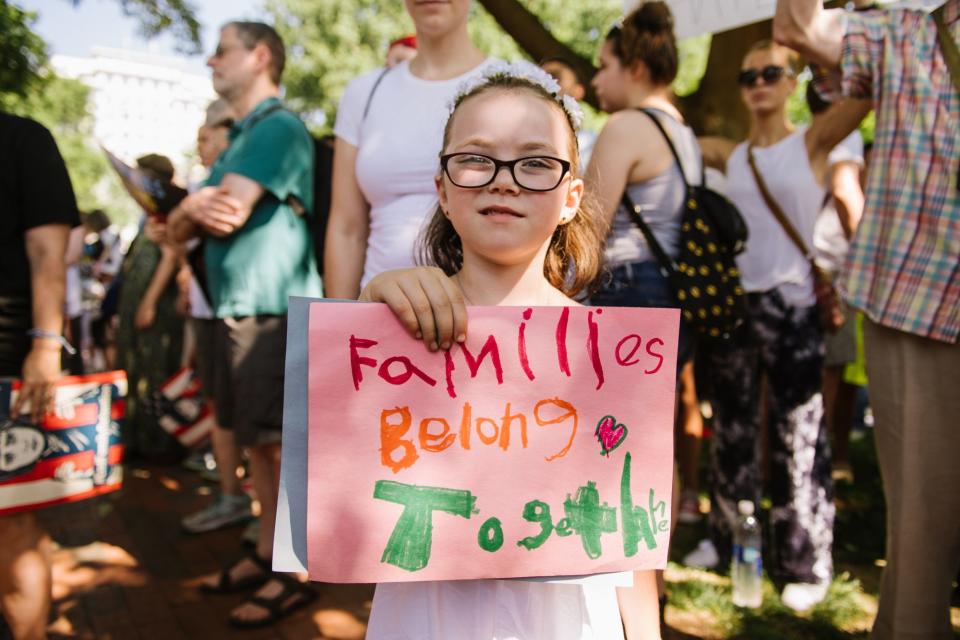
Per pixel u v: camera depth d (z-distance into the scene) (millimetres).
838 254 3512
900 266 1840
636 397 1235
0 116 2133
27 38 7219
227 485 3879
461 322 1145
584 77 4727
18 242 2121
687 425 3748
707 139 4066
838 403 4688
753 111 3188
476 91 1255
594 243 1541
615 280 2303
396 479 1155
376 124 2072
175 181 3410
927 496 1831
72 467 2113
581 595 1271
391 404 1156
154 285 5012
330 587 3072
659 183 2299
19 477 2016
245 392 2773
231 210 2645
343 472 1143
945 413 1820
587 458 1213
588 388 1215
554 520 1196
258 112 2861
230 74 2971
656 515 1240
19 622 2105
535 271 1305
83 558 3443
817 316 2939
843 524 3701
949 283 1772
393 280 1160
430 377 1166
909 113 1829
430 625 1217
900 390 1867
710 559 3176
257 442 2803
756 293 2961
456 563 1166
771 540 3352
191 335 4781
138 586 3129
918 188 1815
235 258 2758
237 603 2955
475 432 1179
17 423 2012
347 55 18641
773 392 2969
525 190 1195
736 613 2760
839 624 2676
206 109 3938
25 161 2102
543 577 1196
